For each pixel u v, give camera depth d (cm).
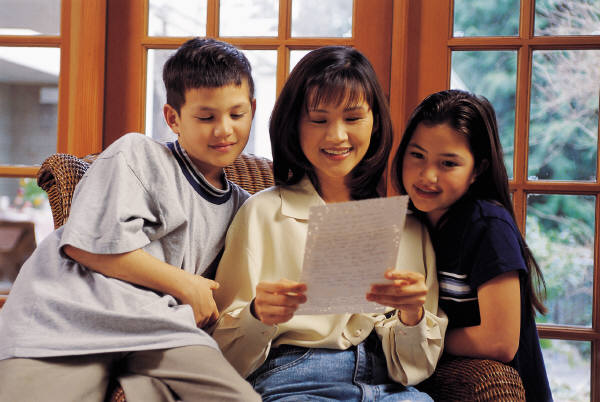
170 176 115
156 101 190
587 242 179
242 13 186
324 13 184
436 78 179
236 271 114
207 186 119
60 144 187
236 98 114
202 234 117
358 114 109
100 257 105
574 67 178
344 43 182
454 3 181
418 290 95
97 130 184
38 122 191
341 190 121
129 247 104
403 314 104
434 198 112
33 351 96
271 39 184
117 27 187
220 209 121
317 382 103
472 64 180
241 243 115
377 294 93
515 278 106
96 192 109
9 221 197
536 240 182
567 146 179
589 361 180
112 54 187
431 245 118
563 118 179
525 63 177
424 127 111
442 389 107
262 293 97
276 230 114
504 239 108
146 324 100
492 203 114
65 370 97
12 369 94
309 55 113
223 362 98
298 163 117
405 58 177
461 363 107
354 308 91
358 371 105
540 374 115
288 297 93
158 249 112
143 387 97
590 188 176
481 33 180
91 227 105
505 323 105
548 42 176
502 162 115
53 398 94
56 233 118
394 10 176
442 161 110
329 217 81
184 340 99
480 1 180
